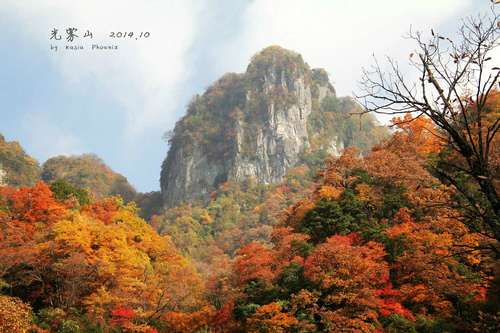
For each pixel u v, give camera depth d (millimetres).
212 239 131250
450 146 9391
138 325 43406
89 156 181750
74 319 41781
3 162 134875
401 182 48562
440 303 34750
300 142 192750
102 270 44844
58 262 45719
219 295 47875
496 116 31875
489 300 32969
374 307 35406
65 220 49500
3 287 45844
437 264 35500
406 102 9094
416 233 39156
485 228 9516
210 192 188000
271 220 133750
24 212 55125
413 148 56969
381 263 38031
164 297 47531
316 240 47312
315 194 61281
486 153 8852
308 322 34906
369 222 45906
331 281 35875
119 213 61344
